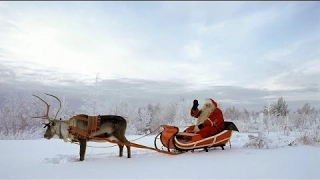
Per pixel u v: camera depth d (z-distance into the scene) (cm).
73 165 782
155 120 4181
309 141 1185
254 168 725
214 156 900
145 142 1408
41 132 2406
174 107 4138
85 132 864
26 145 1228
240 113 4762
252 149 1049
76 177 649
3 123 3042
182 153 973
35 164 798
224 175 656
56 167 757
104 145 1257
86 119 884
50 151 1062
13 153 1009
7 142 1349
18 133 2439
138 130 3534
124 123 933
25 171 710
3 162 828
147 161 838
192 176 649
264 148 1070
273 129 2239
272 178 629
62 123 923
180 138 1042
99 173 686
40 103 3102
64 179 632
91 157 925
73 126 873
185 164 782
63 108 2934
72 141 910
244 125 2388
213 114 1023
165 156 922
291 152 971
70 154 984
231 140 1357
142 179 627
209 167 740
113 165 781
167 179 625
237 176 647
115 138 925
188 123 3020
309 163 785
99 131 893
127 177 646
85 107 2758
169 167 746
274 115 2988
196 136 957
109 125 909
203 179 623
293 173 672
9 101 3084
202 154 943
